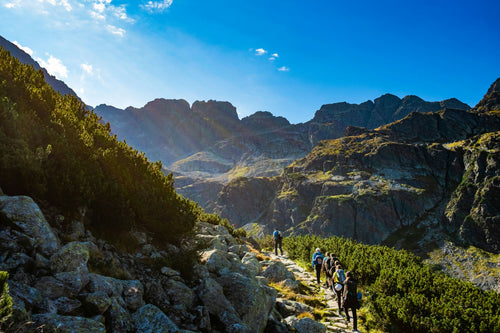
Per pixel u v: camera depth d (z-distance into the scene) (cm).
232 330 718
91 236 819
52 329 429
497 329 995
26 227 594
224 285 897
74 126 1271
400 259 1908
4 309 338
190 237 1229
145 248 955
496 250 16888
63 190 817
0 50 1466
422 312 1128
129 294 657
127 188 1092
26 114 1023
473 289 1333
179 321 685
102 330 473
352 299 1055
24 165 771
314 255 1641
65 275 559
